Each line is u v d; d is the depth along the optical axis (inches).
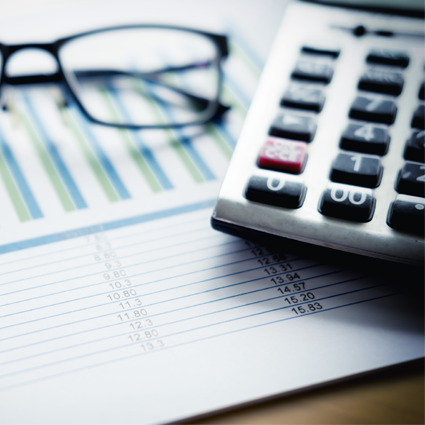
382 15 13.8
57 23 17.1
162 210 11.3
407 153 10.2
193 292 9.5
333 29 13.5
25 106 14.3
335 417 8.0
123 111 14.4
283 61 12.5
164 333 8.8
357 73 12.2
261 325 9.0
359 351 8.6
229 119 14.3
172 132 13.8
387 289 9.6
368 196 9.4
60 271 9.9
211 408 7.8
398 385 8.4
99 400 7.9
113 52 16.5
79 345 8.7
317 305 9.3
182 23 16.1
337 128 10.9
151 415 7.8
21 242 10.5
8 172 12.2
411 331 8.9
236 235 9.8
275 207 9.5
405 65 12.4
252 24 18.0
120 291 9.5
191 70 16.0
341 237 9.1
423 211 9.0
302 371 8.3
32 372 8.3
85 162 12.6
